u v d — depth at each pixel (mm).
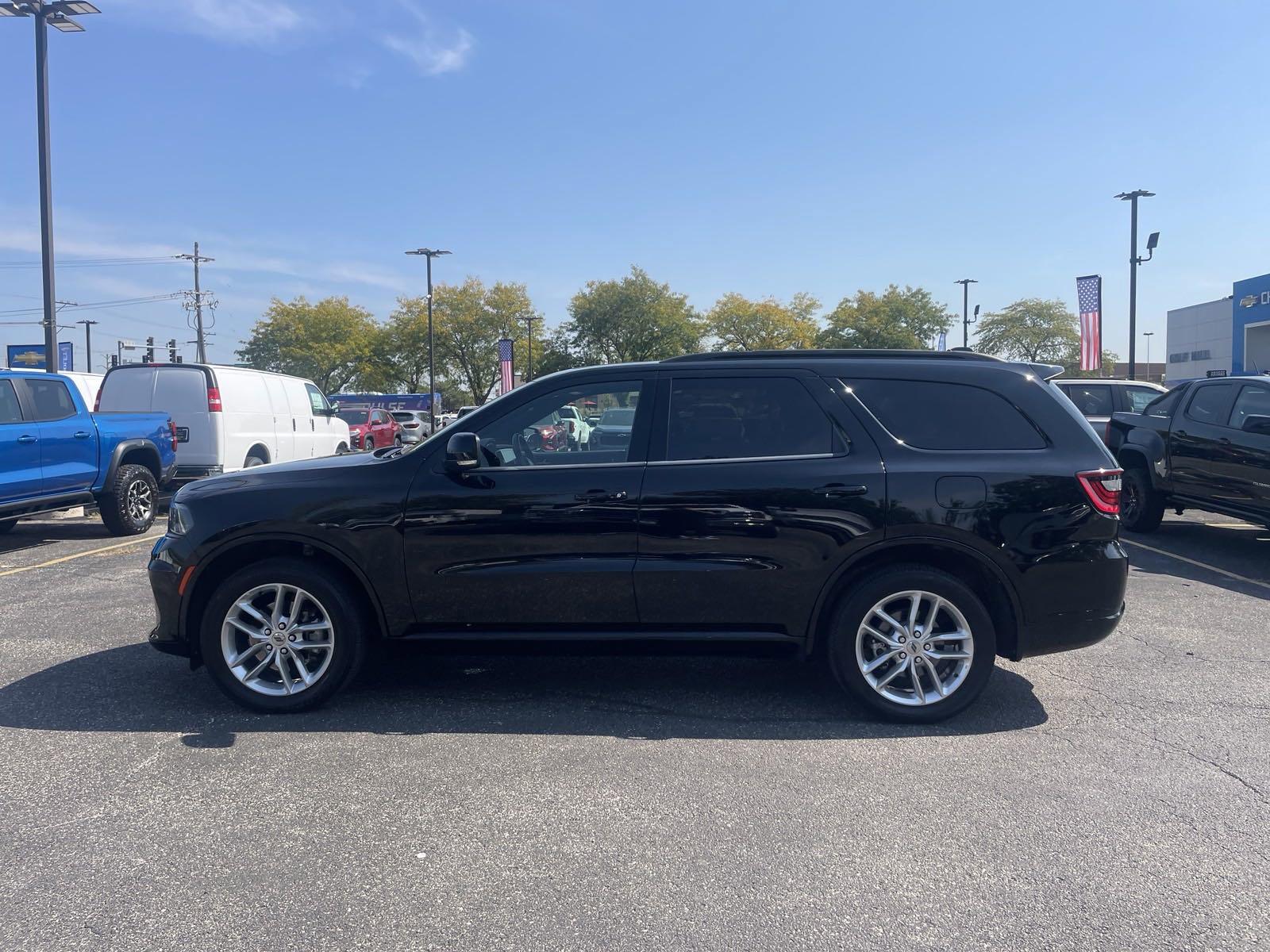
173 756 4367
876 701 4738
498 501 4762
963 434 4797
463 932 2959
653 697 5211
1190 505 10031
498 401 4988
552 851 3471
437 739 4582
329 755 4379
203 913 3062
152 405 13320
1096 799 3916
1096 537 4707
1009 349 54562
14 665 5777
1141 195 29828
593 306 62875
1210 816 3762
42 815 3766
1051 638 4730
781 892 3195
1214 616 6996
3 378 9461
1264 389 9227
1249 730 4711
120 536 11008
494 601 4809
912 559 4832
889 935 2941
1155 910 3084
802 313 68812
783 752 4426
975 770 4211
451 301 66000
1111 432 11398
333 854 3449
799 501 4680
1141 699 5176
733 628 4797
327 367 62719
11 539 10844
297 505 4820
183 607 4902
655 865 3375
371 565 4801
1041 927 2986
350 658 4871
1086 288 26703
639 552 4738
